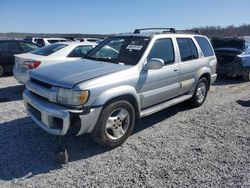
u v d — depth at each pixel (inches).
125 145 181.8
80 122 152.9
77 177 143.1
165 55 214.7
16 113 238.8
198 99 269.9
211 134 206.8
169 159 165.2
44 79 165.8
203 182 142.5
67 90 152.1
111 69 175.0
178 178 145.3
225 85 404.8
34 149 171.3
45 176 143.1
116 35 229.0
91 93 153.9
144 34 216.5
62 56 296.7
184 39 243.8
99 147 177.2
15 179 139.3
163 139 194.2
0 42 431.5
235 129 219.5
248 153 177.5
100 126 162.9
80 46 315.3
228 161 165.6
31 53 311.0
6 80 404.2
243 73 427.2
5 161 155.9
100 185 136.9
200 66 258.7
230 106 284.8
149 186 137.3
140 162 160.4
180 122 230.4
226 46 457.1
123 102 171.9
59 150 157.2
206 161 164.6
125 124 178.7
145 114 195.6
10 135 191.0
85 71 170.1
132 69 181.5
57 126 156.9
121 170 151.1
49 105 157.5
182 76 232.1
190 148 181.2
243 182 143.8
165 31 244.2
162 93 209.6
